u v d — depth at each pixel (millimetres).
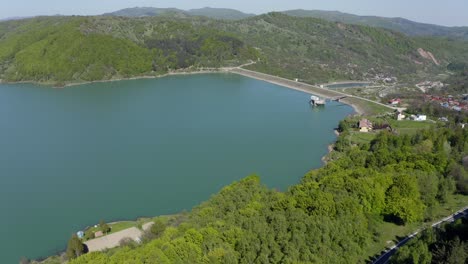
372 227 72750
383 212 76938
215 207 76312
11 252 86688
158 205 105125
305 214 66812
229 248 57656
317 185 79750
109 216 99938
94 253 62719
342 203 69750
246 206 72438
